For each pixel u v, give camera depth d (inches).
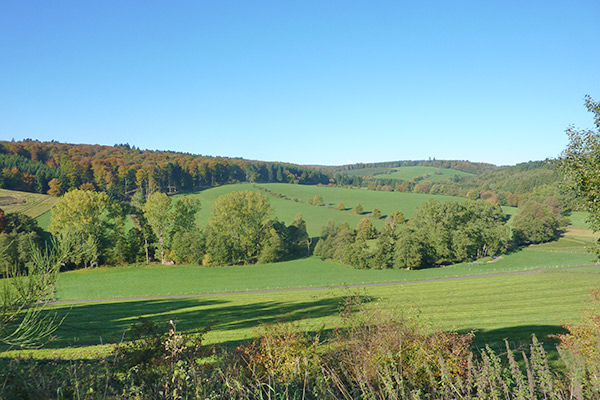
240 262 2869.1
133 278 2361.0
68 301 1849.2
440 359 174.4
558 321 1023.0
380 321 260.5
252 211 2925.7
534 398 147.1
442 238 2687.0
